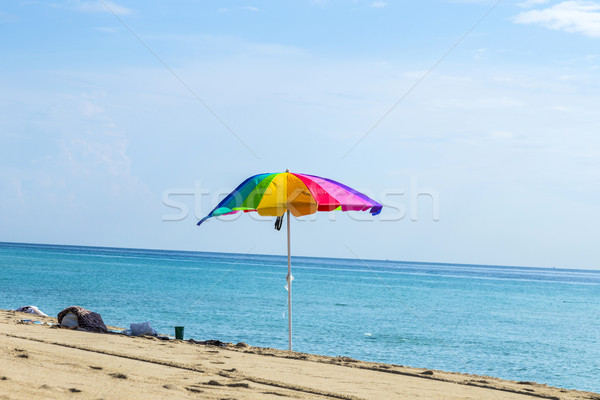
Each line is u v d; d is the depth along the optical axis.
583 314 38.66
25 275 48.91
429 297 49.22
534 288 80.00
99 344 8.88
